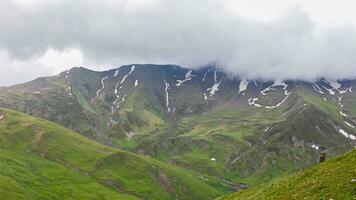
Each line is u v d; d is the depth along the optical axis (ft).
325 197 160.04
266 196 192.13
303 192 173.68
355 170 174.19
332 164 194.59
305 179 190.80
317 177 184.44
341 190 160.97
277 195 185.98
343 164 187.11
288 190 185.98
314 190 170.81
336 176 176.14
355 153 194.29
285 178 208.85
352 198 152.15
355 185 161.17
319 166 199.82
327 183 172.35
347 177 170.50
